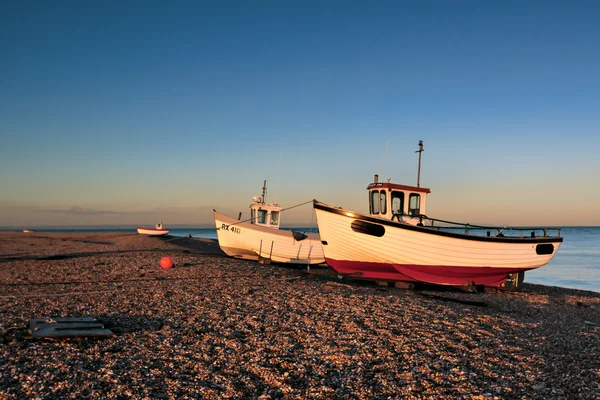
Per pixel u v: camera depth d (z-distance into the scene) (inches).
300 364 284.5
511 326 412.5
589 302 641.6
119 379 245.9
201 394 233.6
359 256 657.0
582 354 325.4
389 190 703.1
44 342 301.1
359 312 434.9
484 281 692.7
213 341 325.7
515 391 250.1
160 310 422.9
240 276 698.2
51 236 2014.0
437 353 312.7
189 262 882.8
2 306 427.8
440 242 636.7
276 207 991.0
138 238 1790.1
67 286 571.5
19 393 221.0
